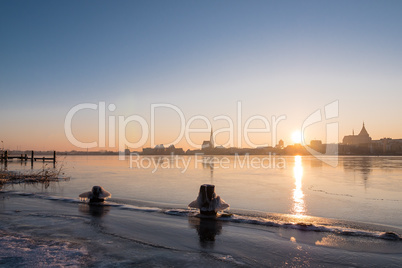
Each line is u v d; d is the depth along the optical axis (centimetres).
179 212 1126
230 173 3941
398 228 945
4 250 670
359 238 798
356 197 1745
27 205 1294
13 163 6588
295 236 816
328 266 606
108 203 1331
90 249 691
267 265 607
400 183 2595
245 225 943
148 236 812
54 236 801
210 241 769
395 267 602
